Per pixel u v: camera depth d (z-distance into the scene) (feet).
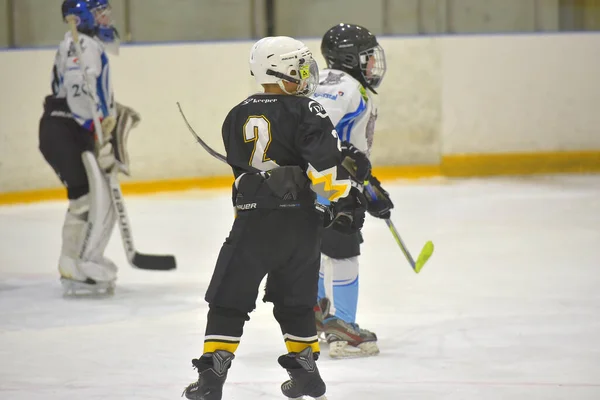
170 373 39.27
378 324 47.01
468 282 56.03
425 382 37.55
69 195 54.60
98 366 40.42
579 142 100.27
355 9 102.01
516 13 102.99
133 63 89.25
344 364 40.27
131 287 56.59
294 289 32.35
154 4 95.71
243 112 32.53
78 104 53.98
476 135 98.43
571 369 39.17
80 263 53.98
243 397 35.76
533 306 50.21
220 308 32.14
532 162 99.45
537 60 98.63
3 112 84.53
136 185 90.27
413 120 96.94
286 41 32.65
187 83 91.56
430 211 80.28
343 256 41.39
